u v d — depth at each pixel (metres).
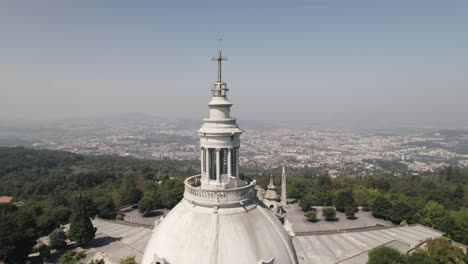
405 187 199.88
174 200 165.88
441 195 184.38
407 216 144.12
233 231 33.19
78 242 113.81
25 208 157.12
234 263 31.44
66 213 140.25
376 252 91.31
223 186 36.62
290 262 34.34
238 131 36.47
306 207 165.75
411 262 86.31
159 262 32.31
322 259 104.56
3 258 97.88
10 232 98.94
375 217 158.12
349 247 114.19
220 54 36.69
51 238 113.75
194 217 34.81
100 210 149.88
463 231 127.06
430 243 105.88
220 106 36.31
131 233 129.25
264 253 32.78
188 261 31.84
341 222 151.00
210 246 32.12
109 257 106.06
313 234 125.38
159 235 35.97
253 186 37.94
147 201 158.25
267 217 36.62
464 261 101.62
